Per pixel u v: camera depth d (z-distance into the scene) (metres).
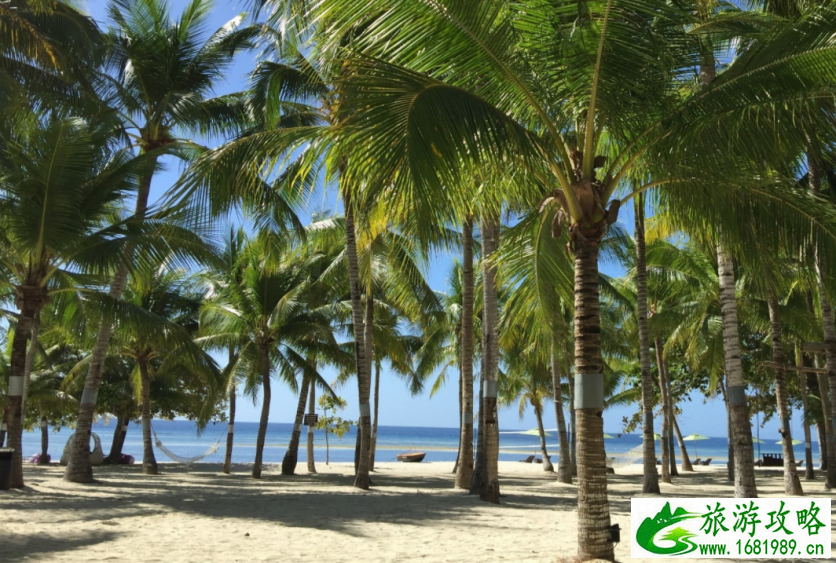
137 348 23.89
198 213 7.99
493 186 8.23
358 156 5.75
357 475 17.55
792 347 27.11
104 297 14.80
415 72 5.62
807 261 7.32
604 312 29.28
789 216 7.07
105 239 13.73
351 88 5.54
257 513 11.41
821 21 6.02
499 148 5.73
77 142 12.95
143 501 12.86
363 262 19.61
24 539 8.17
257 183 8.31
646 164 7.55
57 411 33.06
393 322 29.17
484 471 15.12
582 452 6.69
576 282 6.84
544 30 6.56
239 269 23.64
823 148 6.60
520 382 33.81
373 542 8.64
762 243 7.36
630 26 6.23
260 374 23.62
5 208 12.91
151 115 17.47
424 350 29.78
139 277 15.09
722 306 12.70
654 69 6.67
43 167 12.67
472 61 6.26
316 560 7.34
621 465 32.78
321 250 23.72
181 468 29.41
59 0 15.27
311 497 14.27
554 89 6.87
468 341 17.91
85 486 15.68
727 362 12.50
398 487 19.12
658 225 14.19
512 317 10.09
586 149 6.77
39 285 13.93
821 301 15.19
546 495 16.97
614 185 6.90
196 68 18.47
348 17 5.82
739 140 6.48
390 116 5.42
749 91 6.32
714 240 7.79
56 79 14.84
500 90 6.72
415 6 5.75
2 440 14.65
